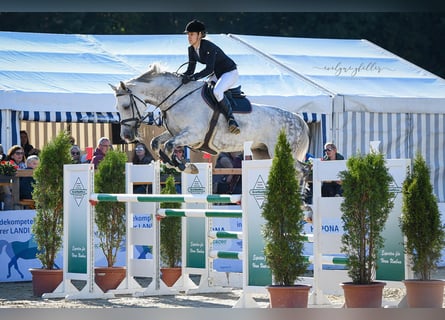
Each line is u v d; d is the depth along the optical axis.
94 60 19.73
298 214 9.78
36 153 17.36
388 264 10.08
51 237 12.38
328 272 10.63
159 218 12.46
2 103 16.75
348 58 21.98
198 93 12.15
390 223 10.07
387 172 9.82
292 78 19.66
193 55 12.30
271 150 12.78
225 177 16.59
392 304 10.13
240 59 20.64
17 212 14.14
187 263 12.89
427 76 21.58
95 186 12.81
